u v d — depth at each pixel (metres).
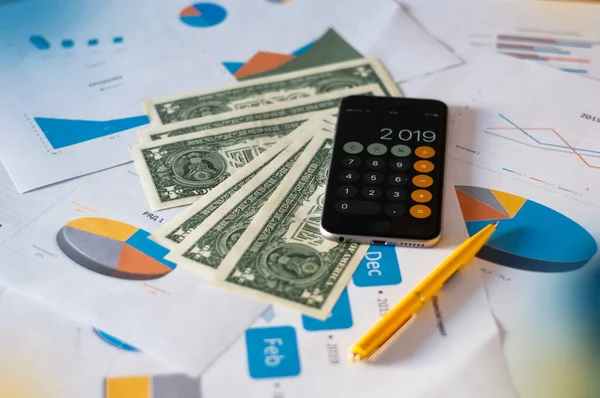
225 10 0.65
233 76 0.59
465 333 0.42
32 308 0.43
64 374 0.40
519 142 0.53
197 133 0.54
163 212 0.48
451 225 0.47
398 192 0.47
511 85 0.58
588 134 0.54
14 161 0.52
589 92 0.57
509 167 0.51
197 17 0.65
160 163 0.52
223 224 0.47
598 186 0.50
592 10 0.65
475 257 0.45
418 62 0.60
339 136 0.51
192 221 0.47
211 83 0.59
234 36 0.63
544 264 0.45
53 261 0.45
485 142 0.53
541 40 0.62
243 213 0.48
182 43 0.63
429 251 0.45
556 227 0.47
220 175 0.51
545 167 0.51
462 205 0.48
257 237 0.46
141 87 0.58
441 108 0.53
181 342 0.41
